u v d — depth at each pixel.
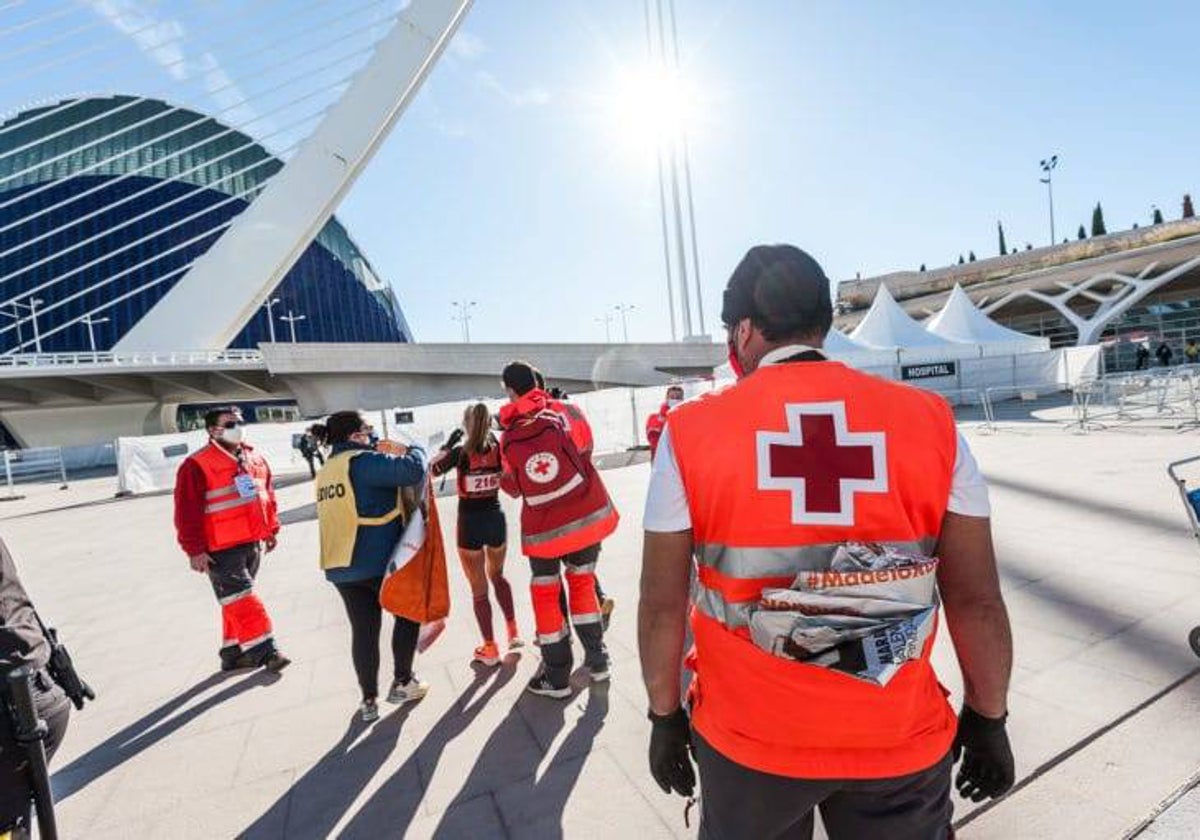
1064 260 40.41
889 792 1.12
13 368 36.78
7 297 57.84
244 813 2.51
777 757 1.12
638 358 44.44
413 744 2.90
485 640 3.72
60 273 59.97
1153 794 2.12
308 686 3.66
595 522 3.17
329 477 3.18
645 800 2.38
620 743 2.78
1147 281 33.06
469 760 2.74
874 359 20.12
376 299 89.12
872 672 1.01
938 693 1.23
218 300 34.47
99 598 6.18
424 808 2.44
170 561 7.80
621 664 3.59
